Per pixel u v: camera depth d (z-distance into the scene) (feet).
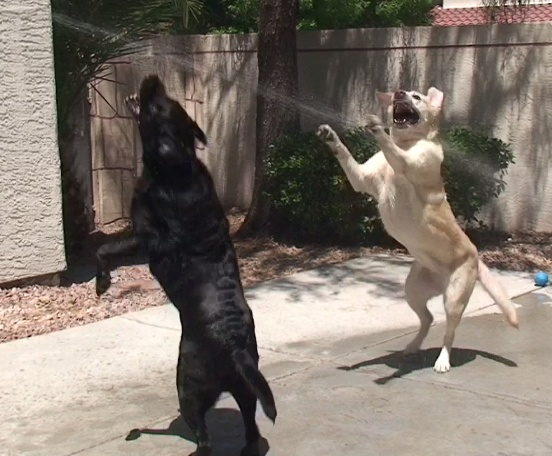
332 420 13.52
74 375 15.53
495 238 26.48
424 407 13.99
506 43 26.68
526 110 26.58
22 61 20.12
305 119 30.32
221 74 32.37
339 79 29.66
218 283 11.69
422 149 14.55
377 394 14.56
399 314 19.29
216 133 32.94
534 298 20.62
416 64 28.27
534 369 15.76
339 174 25.22
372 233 25.75
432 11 48.39
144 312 19.35
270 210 27.20
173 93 33.27
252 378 11.30
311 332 18.03
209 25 41.68
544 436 12.87
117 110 31.07
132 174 31.55
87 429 13.29
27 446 12.74
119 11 24.30
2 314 19.07
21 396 14.60
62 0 23.58
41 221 20.80
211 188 11.98
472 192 25.16
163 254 11.69
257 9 38.81
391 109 14.96
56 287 21.27
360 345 17.22
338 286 21.57
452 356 16.51
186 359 11.73
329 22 38.37
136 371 15.72
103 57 24.77
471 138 25.40
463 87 27.55
